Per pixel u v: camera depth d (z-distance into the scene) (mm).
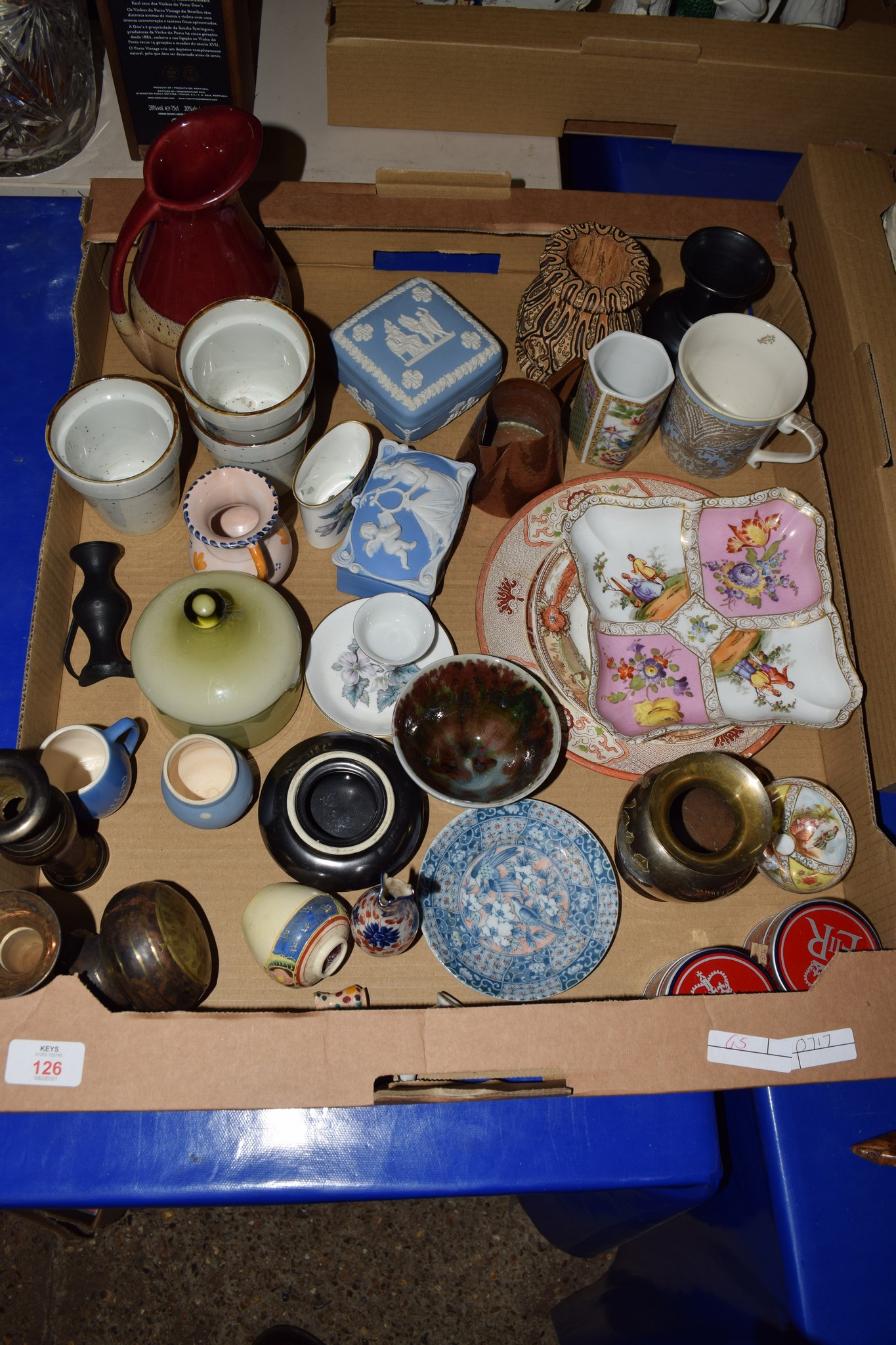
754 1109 810
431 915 791
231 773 756
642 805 745
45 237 1042
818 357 950
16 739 785
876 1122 764
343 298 1040
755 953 807
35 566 897
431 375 917
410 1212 1448
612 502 870
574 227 926
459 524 872
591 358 858
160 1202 680
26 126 1046
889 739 810
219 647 711
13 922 651
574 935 802
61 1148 680
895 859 757
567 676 866
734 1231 894
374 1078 595
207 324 808
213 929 793
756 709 833
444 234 971
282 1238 1416
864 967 638
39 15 993
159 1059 587
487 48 1004
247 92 1099
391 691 876
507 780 799
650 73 1037
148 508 844
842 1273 723
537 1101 722
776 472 995
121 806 822
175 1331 1351
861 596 865
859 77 1039
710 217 962
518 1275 1426
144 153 1100
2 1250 1371
